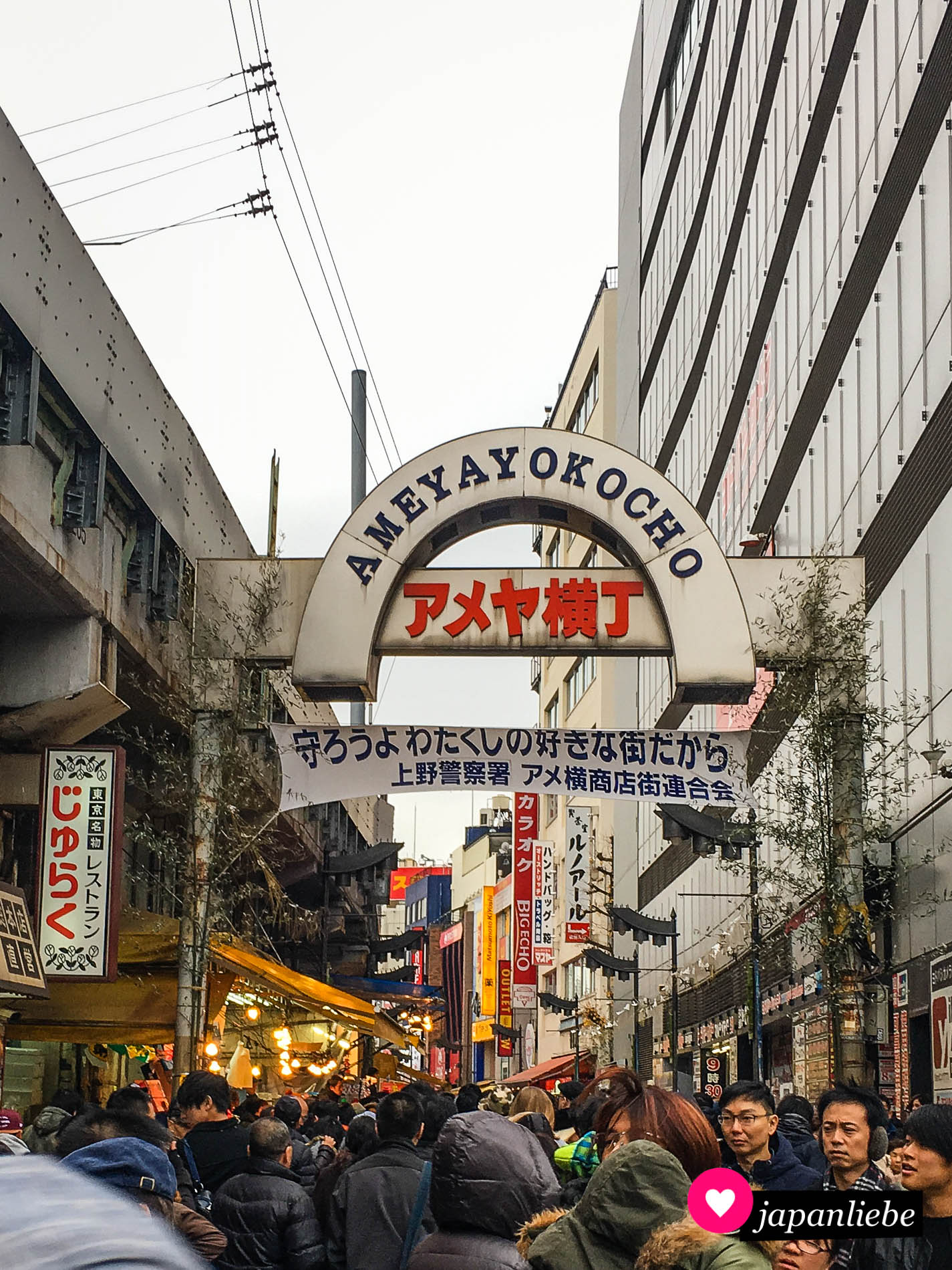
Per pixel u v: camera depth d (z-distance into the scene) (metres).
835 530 25.17
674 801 19.25
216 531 24.02
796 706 18.95
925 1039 20.47
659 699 46.56
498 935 90.62
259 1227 6.84
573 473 19.41
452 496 19.44
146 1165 3.43
